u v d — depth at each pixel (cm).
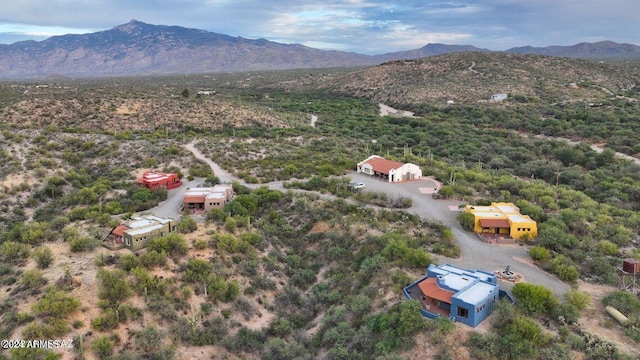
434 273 4347
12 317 3847
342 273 5250
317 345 4178
